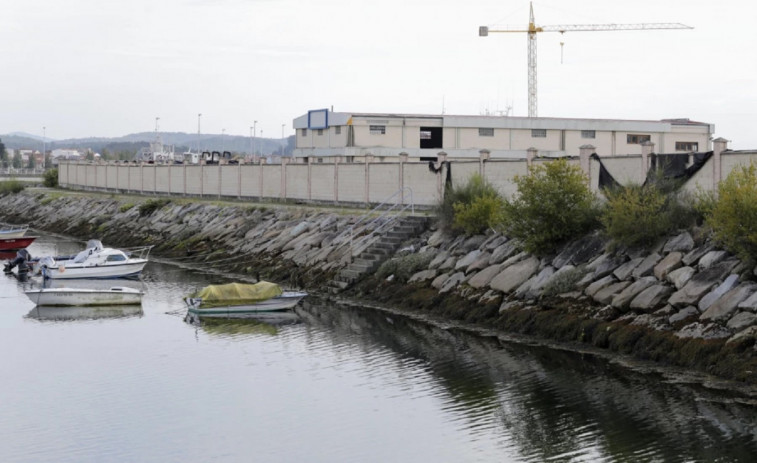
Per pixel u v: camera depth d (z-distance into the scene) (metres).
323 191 58.31
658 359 26.20
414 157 81.25
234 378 26.38
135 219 72.12
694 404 22.47
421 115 81.56
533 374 25.81
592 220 33.47
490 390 24.48
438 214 41.84
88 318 36.00
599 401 23.09
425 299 35.56
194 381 26.08
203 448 20.48
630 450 19.64
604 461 19.09
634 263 30.34
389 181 51.06
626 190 32.12
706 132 87.56
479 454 19.80
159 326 34.28
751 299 25.38
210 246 56.56
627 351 27.19
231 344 30.88
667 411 22.08
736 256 27.50
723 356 24.72
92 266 46.62
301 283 42.44
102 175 100.06
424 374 26.30
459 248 37.88
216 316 36.00
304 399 24.14
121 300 38.84
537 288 32.12
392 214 46.66
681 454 19.30
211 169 74.75
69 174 111.94
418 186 48.53
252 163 68.81
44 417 22.81
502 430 21.28
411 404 23.50
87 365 28.08
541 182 33.94
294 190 62.28
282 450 20.30
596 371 25.75
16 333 33.00
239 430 21.69
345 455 19.95
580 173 35.06
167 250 59.03
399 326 32.94
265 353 29.47
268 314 36.22
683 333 26.20
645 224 30.53
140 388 25.38
